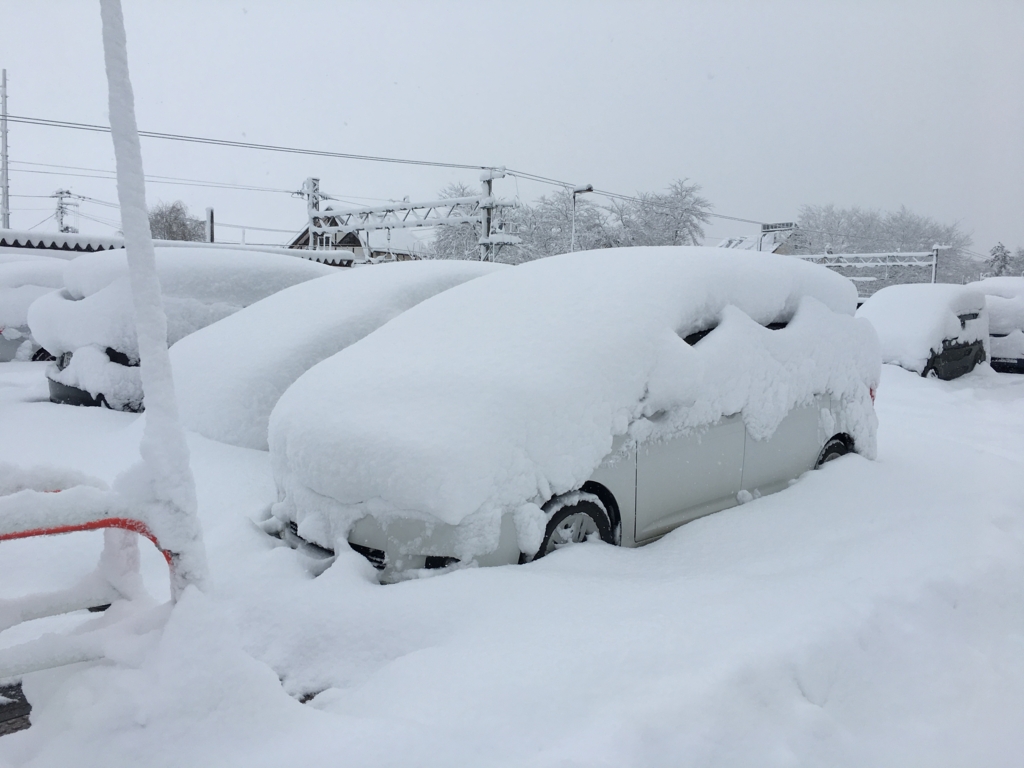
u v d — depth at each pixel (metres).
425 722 2.15
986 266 69.44
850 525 3.92
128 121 2.12
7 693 2.64
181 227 67.31
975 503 4.24
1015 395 9.88
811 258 40.19
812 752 2.18
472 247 50.00
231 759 1.95
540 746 2.03
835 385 4.91
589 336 3.68
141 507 2.14
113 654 2.09
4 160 45.19
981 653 2.79
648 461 3.72
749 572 3.27
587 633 2.62
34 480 2.19
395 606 2.91
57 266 11.68
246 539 3.84
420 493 3.10
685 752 2.04
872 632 2.73
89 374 6.55
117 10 2.07
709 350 4.02
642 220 53.41
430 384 3.51
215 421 5.36
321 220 40.22
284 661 2.79
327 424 3.43
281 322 5.88
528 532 3.25
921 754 2.27
